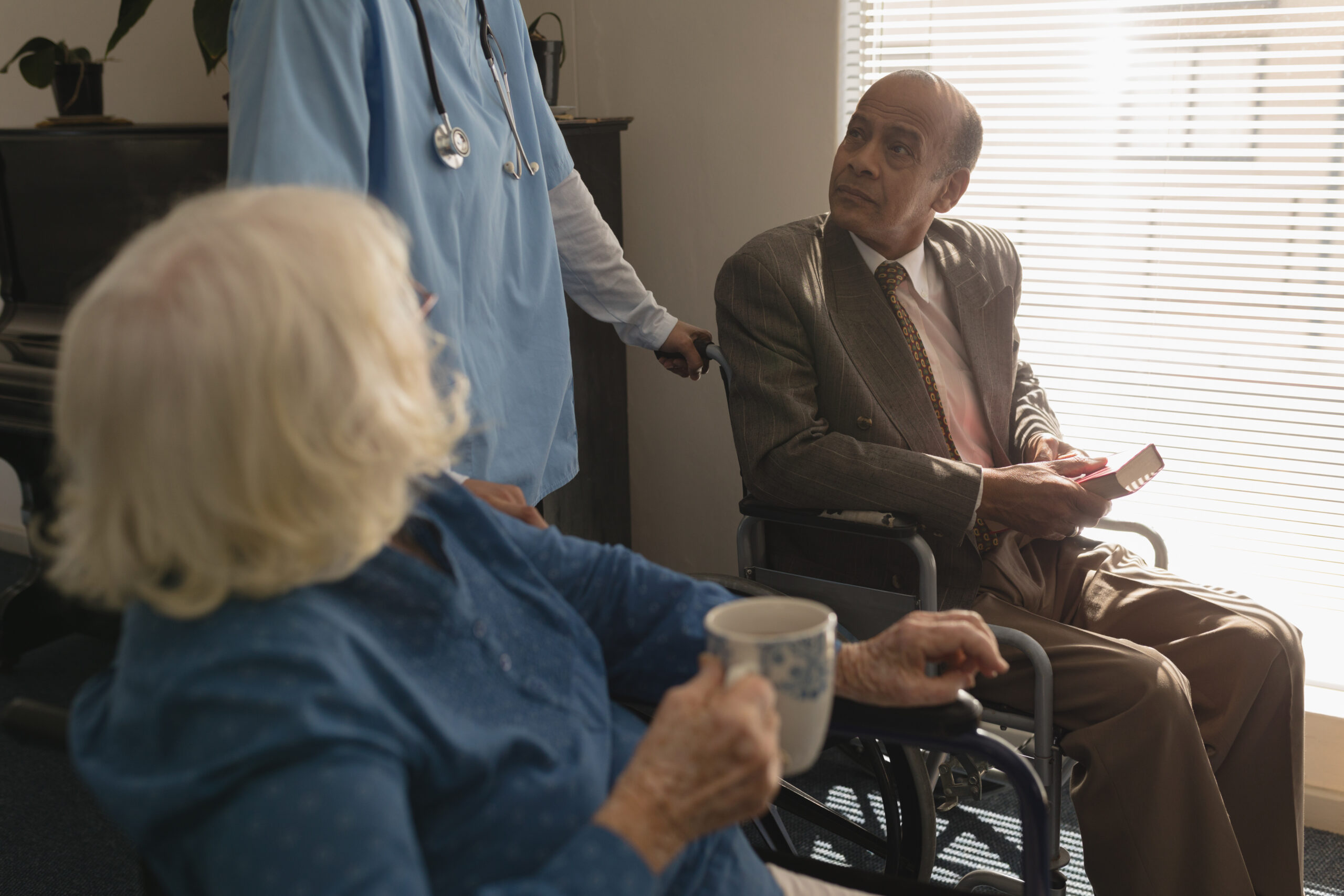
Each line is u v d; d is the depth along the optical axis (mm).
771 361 1565
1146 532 1665
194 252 555
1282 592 1981
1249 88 1824
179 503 543
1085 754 1343
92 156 2096
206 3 1964
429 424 620
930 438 1566
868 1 2043
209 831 529
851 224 1586
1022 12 1944
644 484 2463
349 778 533
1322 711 1890
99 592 591
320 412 554
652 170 2264
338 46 1090
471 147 1287
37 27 2641
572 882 560
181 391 531
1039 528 1513
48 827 1849
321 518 568
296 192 616
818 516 1490
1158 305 1971
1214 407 1969
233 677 545
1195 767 1312
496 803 647
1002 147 2023
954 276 1691
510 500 1073
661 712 615
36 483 2297
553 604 793
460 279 1290
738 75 2121
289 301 547
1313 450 1909
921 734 866
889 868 1522
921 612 911
